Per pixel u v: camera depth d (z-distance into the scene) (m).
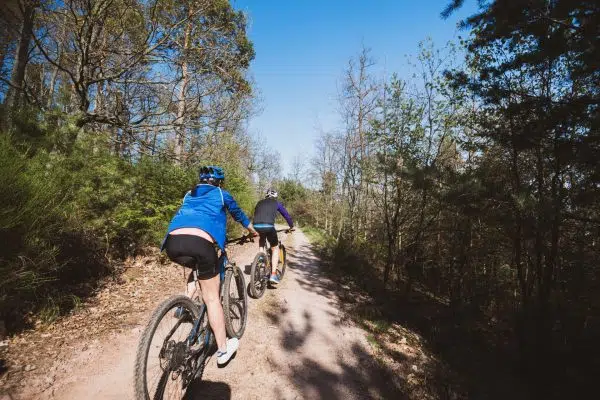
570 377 4.89
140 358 2.17
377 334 5.21
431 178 6.14
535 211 4.60
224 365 3.41
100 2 6.58
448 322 7.04
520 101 5.05
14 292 3.77
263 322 4.68
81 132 6.05
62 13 6.63
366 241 13.52
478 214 5.64
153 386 2.31
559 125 4.38
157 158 9.00
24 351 3.22
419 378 4.09
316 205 36.75
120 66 7.59
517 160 7.04
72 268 4.91
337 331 4.90
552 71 5.57
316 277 8.53
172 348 2.47
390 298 8.21
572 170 5.20
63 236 4.72
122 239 6.62
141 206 7.02
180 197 8.60
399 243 9.88
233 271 3.73
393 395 3.51
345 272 9.91
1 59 8.19
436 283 11.55
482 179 5.68
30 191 3.92
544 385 4.88
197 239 2.67
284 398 3.06
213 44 8.77
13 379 2.79
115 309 4.49
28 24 6.44
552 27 4.21
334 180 23.80
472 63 7.44
